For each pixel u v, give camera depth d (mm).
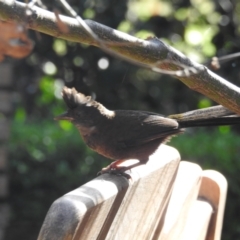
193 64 4426
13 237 14047
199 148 13984
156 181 4820
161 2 15305
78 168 14328
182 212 5473
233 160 13719
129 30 15117
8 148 13031
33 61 16391
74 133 15055
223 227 13438
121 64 15195
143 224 4621
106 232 3898
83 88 15422
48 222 3270
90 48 15062
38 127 15367
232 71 14883
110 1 14523
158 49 4320
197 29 15789
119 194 3980
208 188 6180
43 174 14273
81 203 3377
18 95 17359
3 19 3898
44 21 3967
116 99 15789
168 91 16609
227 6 15750
